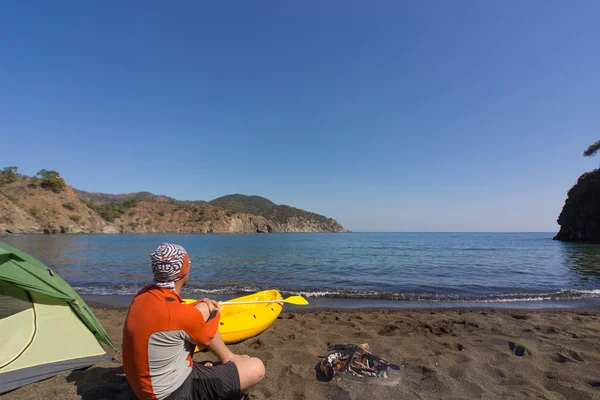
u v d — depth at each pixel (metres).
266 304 5.25
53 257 23.45
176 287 2.15
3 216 92.88
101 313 6.98
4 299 3.24
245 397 2.89
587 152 52.25
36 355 3.27
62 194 121.62
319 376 3.33
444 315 6.78
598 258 23.31
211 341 2.28
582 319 6.41
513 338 4.80
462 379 3.31
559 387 3.19
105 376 3.29
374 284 11.52
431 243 54.91
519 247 40.31
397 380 3.28
